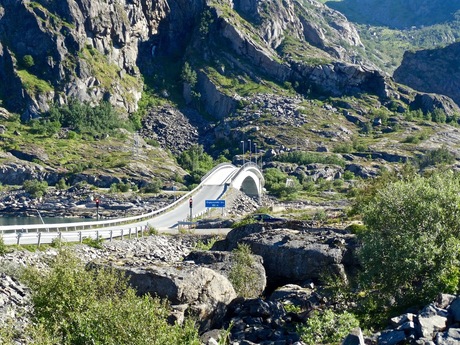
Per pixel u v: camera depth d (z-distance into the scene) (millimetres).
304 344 26672
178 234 84188
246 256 41969
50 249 52312
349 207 94312
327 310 29719
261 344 28734
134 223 96188
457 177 42500
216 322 34125
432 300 29406
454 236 32281
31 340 25875
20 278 36562
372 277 32250
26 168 196500
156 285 33344
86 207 158500
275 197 166625
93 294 27375
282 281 44281
